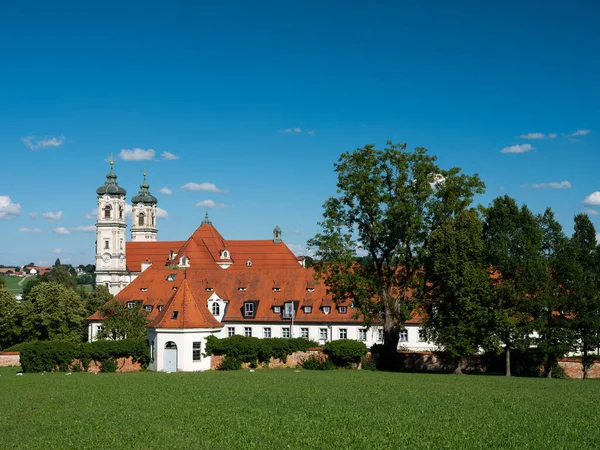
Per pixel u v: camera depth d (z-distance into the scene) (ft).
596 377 189.88
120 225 532.32
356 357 210.79
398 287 211.61
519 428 100.27
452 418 108.68
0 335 306.35
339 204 211.20
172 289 288.51
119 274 528.63
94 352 213.05
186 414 114.11
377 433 97.19
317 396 135.44
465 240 189.88
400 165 200.44
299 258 508.12
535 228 194.59
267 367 216.95
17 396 143.84
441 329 194.90
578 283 189.78
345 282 206.59
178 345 213.87
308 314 265.54
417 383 161.27
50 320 300.81
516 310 190.19
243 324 270.87
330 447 89.30
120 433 99.60
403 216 196.34
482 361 203.92
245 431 99.45
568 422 105.19
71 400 134.62
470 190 202.49
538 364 198.39
